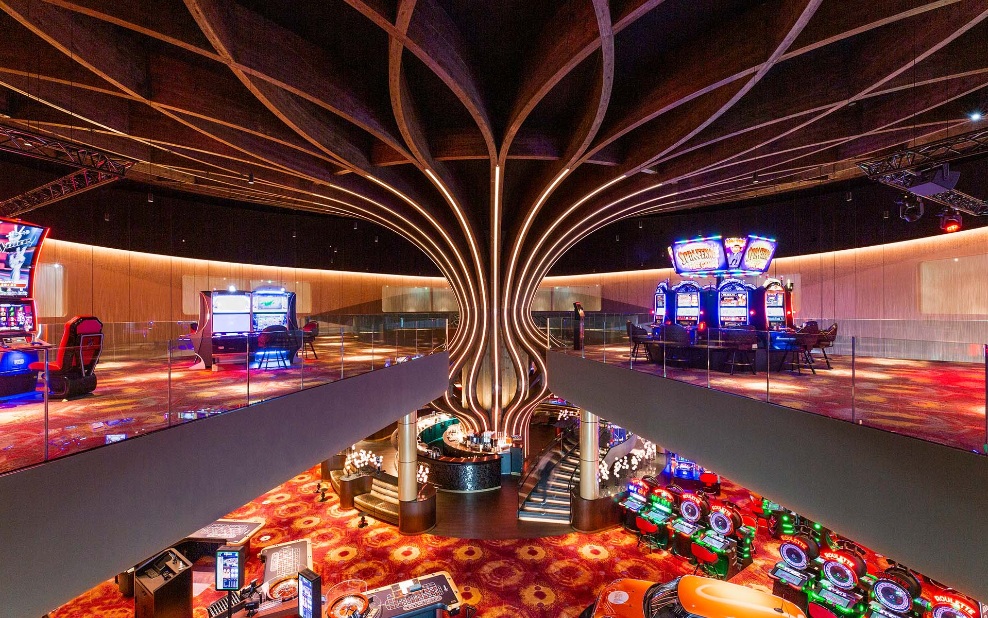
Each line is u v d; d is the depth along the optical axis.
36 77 6.47
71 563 4.02
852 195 16.31
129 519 4.55
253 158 9.66
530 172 12.56
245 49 5.45
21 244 8.82
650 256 21.55
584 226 16.06
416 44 5.25
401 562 10.80
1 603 3.54
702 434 7.74
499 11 6.06
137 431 4.87
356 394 9.12
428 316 23.75
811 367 10.12
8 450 4.28
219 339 10.60
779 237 18.56
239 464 5.97
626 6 4.80
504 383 17.17
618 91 8.09
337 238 21.72
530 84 6.86
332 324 20.27
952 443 4.42
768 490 6.42
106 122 7.89
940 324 13.50
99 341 7.78
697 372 9.87
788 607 6.59
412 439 12.49
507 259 14.84
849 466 5.30
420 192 12.92
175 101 6.84
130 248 15.76
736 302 12.64
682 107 8.00
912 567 4.61
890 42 6.01
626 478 14.62
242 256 18.94
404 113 7.16
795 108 7.34
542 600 9.32
